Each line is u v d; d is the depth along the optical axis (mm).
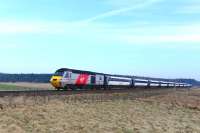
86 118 35219
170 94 74438
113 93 55094
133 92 62719
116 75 72250
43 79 170250
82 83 59469
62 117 33688
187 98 68188
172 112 47250
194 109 52719
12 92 39625
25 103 35625
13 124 28734
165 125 37938
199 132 36281
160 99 59812
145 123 37469
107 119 36469
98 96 48250
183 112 48469
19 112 32281
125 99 52281
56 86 55844
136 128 34531
